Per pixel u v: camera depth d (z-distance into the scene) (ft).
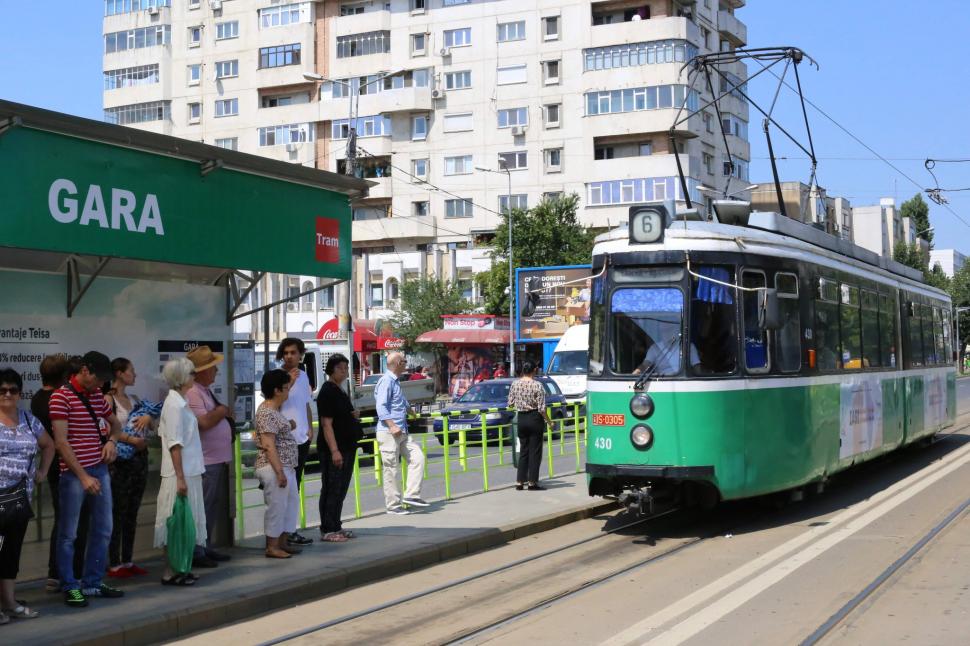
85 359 27.58
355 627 26.58
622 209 198.29
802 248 44.29
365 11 222.69
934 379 69.46
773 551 35.09
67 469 27.12
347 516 44.86
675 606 27.32
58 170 27.45
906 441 60.59
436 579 32.83
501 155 208.23
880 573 30.71
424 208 214.28
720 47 219.41
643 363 38.29
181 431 29.91
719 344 38.29
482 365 181.37
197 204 31.73
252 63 228.84
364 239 216.54
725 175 212.64
